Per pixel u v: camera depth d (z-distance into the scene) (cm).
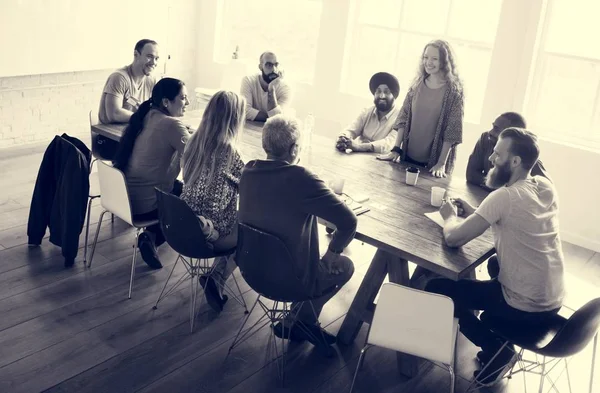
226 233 331
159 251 421
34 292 359
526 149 275
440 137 407
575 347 255
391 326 253
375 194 353
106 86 443
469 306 298
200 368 310
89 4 589
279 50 668
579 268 467
